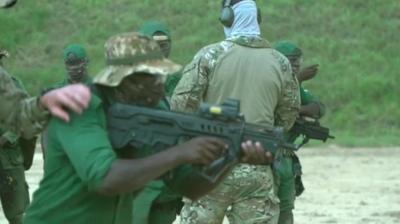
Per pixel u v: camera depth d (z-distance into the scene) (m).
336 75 41.53
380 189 23.05
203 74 11.48
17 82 8.83
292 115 11.85
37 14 48.44
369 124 37.09
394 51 44.28
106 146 7.20
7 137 13.41
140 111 7.41
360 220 19.02
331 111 38.47
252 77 11.35
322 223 18.66
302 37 45.12
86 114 7.30
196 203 11.30
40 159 28.03
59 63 44.25
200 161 7.09
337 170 26.38
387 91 40.00
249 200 11.24
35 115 7.18
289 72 11.66
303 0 48.50
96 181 7.07
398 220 19.05
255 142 7.23
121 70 7.39
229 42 11.49
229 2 11.66
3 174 13.77
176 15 47.81
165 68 7.40
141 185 7.05
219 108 7.25
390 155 29.77
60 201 7.62
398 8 48.12
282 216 13.64
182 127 7.31
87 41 46.03
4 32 46.69
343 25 46.44
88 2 49.38
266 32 45.50
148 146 7.40
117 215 7.79
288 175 13.50
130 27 46.88
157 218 12.12
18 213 14.02
